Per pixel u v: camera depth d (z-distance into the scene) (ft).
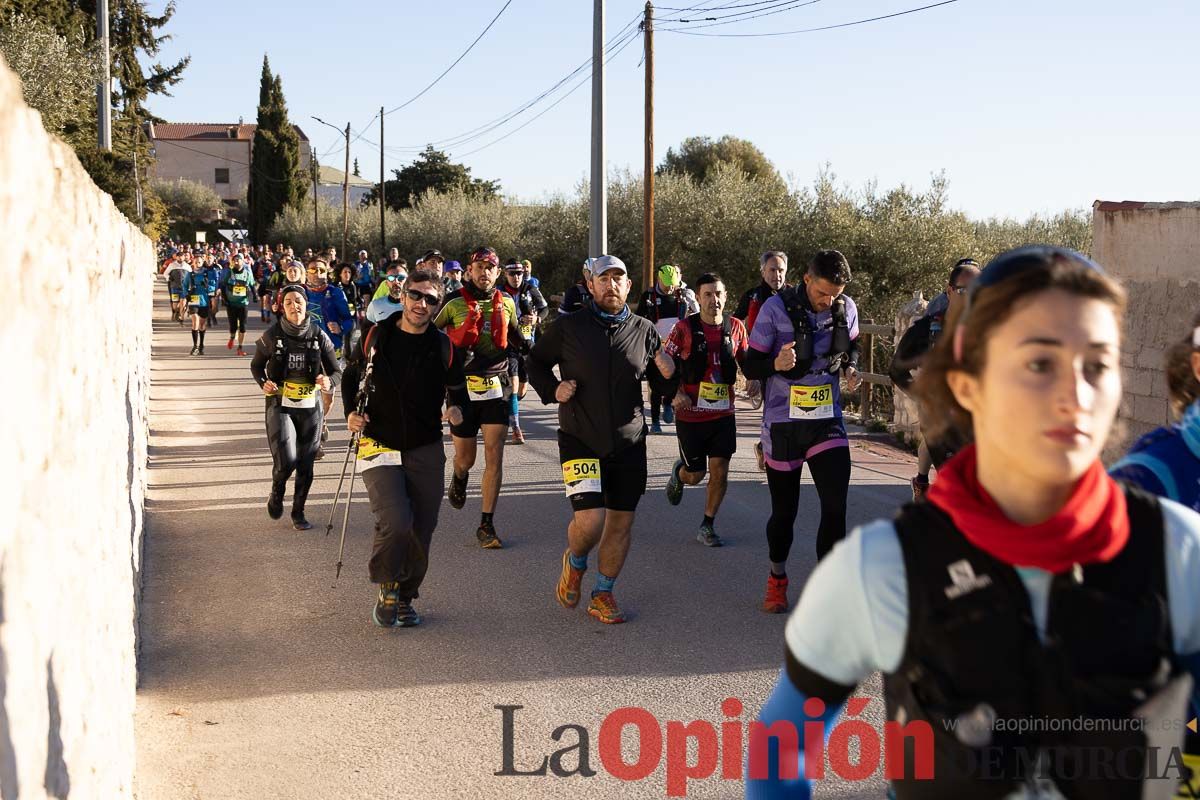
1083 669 4.51
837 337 19.34
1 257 5.91
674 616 20.18
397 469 18.95
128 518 16.96
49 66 79.25
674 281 41.81
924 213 95.96
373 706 15.94
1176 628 4.64
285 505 29.76
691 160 200.75
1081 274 4.53
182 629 19.39
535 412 49.55
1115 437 7.83
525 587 22.06
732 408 24.76
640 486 19.58
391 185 242.99
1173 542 4.68
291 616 20.15
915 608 4.71
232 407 49.80
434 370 18.92
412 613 19.67
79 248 9.84
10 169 6.21
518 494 31.12
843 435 19.45
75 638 8.38
